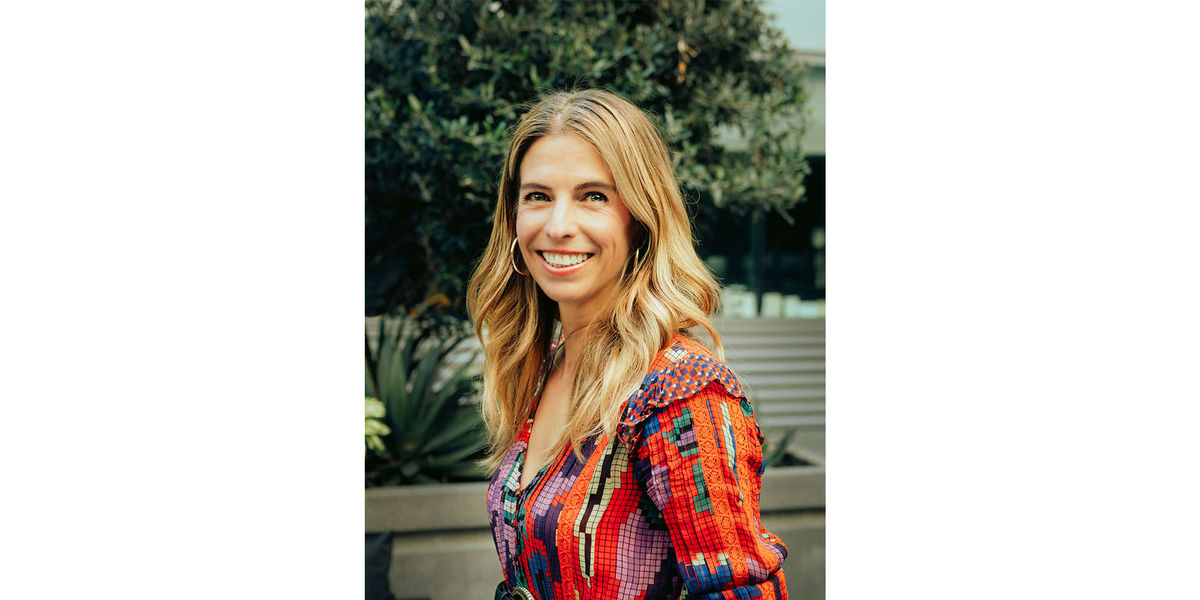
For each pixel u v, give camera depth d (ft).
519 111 10.18
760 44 10.83
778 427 12.81
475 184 10.20
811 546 11.14
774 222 13.96
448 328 11.08
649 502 4.40
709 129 10.85
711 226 12.51
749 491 4.36
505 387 5.73
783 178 11.03
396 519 10.34
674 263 4.87
